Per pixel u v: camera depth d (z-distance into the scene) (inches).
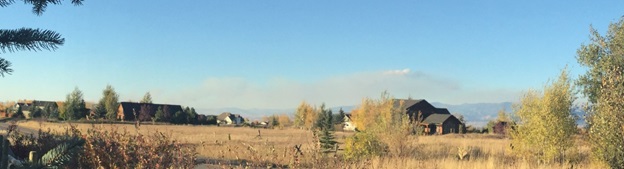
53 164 113.0
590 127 599.2
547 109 762.2
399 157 692.1
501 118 2568.9
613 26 818.8
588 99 834.8
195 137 1455.5
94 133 332.5
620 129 534.0
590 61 832.9
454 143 1204.5
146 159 320.8
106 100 2947.8
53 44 111.0
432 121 3262.8
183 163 339.9
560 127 751.7
